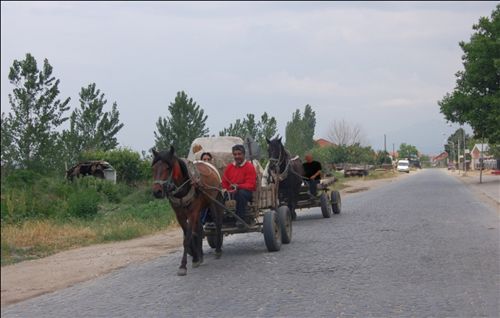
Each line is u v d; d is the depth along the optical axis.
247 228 12.18
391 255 11.84
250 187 12.16
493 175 68.38
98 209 22.16
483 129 45.91
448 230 15.89
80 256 13.47
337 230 16.38
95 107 40.31
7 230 16.23
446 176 76.12
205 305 8.26
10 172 25.47
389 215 20.64
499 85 44.78
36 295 9.73
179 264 11.89
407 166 104.88
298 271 10.40
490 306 7.73
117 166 34.38
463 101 45.16
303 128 64.56
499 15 44.56
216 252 12.14
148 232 17.53
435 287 8.89
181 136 40.22
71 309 8.51
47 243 15.24
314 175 19.41
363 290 8.78
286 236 13.48
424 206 24.61
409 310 7.61
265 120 47.62
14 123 30.27
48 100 31.05
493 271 10.04
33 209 19.86
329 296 8.48
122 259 12.92
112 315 8.01
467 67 45.50
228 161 14.09
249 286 9.34
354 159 80.00
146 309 8.22
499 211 22.00
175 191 10.30
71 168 32.06
